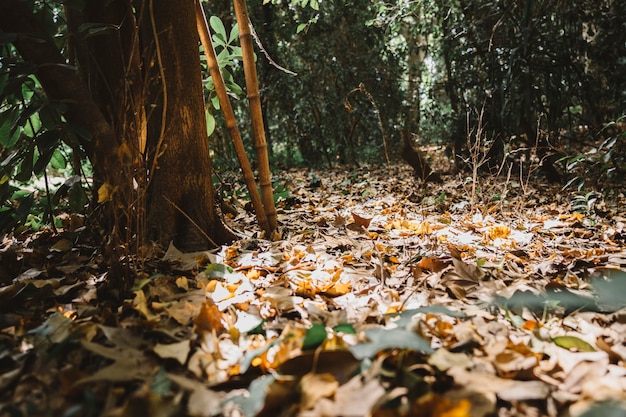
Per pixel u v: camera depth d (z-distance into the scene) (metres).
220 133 8.23
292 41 8.44
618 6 6.50
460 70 7.52
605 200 4.85
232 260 2.96
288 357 1.70
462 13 7.65
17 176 3.01
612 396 1.50
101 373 1.59
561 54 6.41
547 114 6.65
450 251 2.97
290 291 2.43
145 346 1.90
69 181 3.11
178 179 3.19
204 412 1.47
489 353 1.75
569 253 3.12
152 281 2.48
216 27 3.91
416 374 1.61
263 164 3.47
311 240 3.45
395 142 8.93
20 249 3.25
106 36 3.21
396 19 7.92
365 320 2.10
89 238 3.29
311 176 7.18
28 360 1.81
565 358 1.75
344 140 8.98
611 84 6.87
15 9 2.42
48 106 2.51
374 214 4.48
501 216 4.49
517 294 2.30
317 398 1.46
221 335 1.99
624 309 2.25
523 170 6.61
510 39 6.47
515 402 1.52
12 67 2.44
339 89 8.61
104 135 2.45
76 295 2.48
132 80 2.83
